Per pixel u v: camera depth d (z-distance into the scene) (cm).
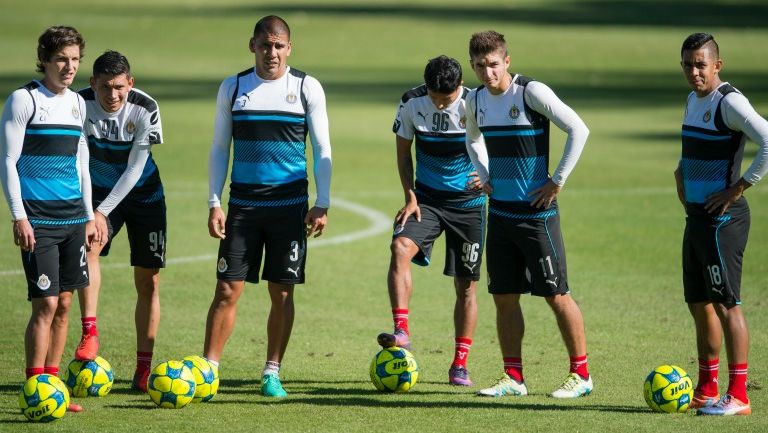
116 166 2811
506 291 2627
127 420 2341
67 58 2422
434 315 3534
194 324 3356
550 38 15725
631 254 4400
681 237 4722
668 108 9581
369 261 4325
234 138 2672
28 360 2447
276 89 2641
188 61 13450
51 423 2309
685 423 2317
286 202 2647
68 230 2480
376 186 6062
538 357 3031
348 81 11694
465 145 2858
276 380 2602
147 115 2728
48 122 2433
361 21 17950
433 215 2914
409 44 15212
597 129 8312
